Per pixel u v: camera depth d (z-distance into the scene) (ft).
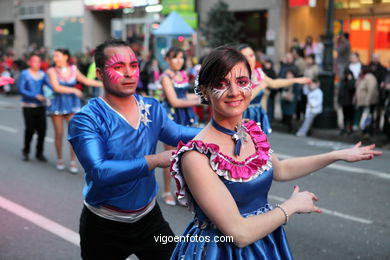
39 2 92.58
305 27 58.29
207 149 6.32
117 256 9.00
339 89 33.68
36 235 15.17
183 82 18.70
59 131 23.66
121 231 8.81
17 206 18.04
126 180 7.67
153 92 42.70
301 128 36.17
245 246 6.42
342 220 16.83
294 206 6.49
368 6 53.21
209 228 6.73
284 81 16.47
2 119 41.60
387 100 32.81
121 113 8.68
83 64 55.26
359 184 21.59
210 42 57.57
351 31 55.42
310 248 14.33
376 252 14.12
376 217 17.17
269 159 6.88
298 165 7.64
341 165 25.36
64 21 88.84
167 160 7.68
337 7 56.13
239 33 61.46
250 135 6.97
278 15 57.41
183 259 6.83
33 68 24.75
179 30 50.93
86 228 8.90
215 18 58.13
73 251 13.98
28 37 98.73
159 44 56.95
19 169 24.02
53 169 24.09
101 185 7.68
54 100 23.29
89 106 8.48
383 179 22.53
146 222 9.02
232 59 6.39
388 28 52.11
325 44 37.19
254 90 15.33
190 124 18.74
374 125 33.83
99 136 8.24
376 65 35.45
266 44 60.23
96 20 83.87
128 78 8.51
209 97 6.70
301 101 39.09
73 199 19.01
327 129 36.40
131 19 75.05
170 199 18.42
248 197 6.57
